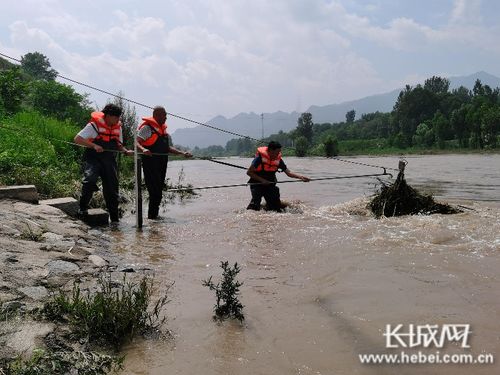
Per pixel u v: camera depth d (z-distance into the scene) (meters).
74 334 3.27
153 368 2.91
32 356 2.91
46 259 4.69
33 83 22.50
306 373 2.82
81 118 21.50
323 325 3.46
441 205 8.33
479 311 3.62
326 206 9.64
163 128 8.48
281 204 9.62
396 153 66.06
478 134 64.50
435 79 118.06
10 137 10.84
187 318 3.64
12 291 3.75
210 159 9.01
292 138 95.31
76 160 12.34
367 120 131.25
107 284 4.24
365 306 3.77
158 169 8.41
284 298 4.02
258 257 5.34
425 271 4.62
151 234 6.81
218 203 10.82
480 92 99.81
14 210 6.40
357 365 2.89
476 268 4.68
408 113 93.00
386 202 8.31
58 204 7.36
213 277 4.63
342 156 63.25
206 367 2.91
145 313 3.52
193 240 6.35
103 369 2.89
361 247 5.62
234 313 3.66
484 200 10.24
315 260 5.13
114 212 7.94
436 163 30.55
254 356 3.04
